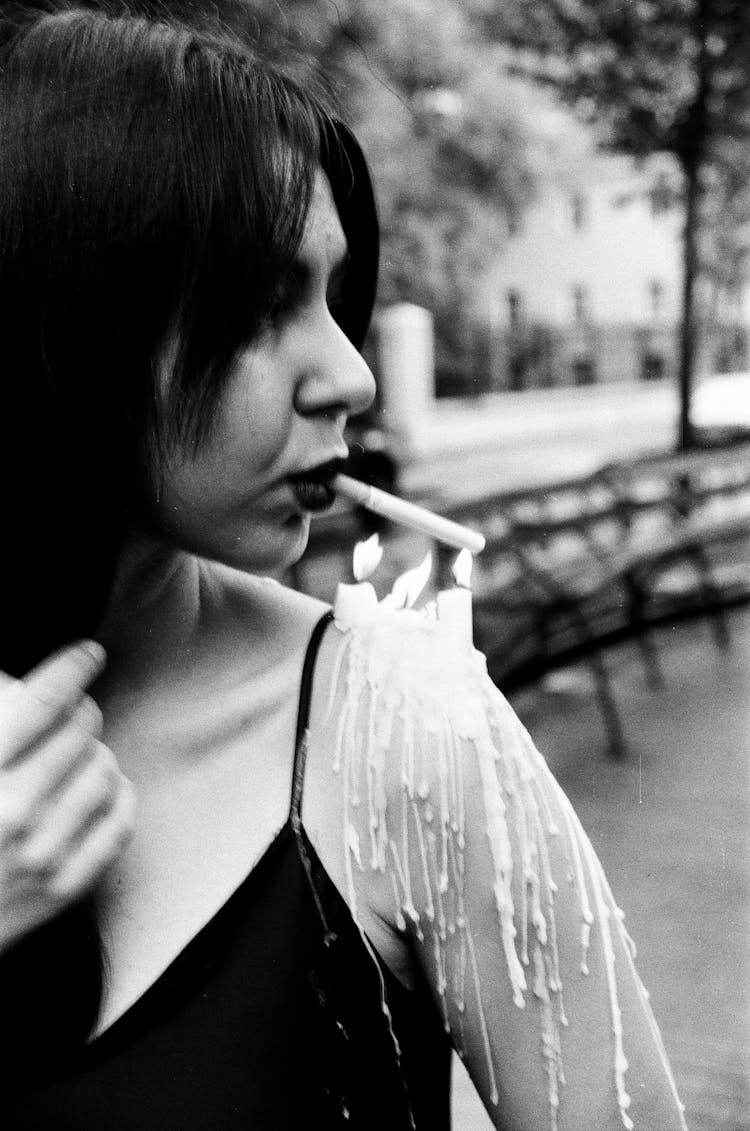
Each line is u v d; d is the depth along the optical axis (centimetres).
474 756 69
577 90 815
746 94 791
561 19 776
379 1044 70
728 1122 237
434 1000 74
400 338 1524
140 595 76
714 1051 260
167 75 66
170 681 76
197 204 64
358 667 72
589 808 383
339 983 69
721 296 1341
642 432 1892
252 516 69
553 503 843
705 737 444
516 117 1489
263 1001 68
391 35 987
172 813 72
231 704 74
